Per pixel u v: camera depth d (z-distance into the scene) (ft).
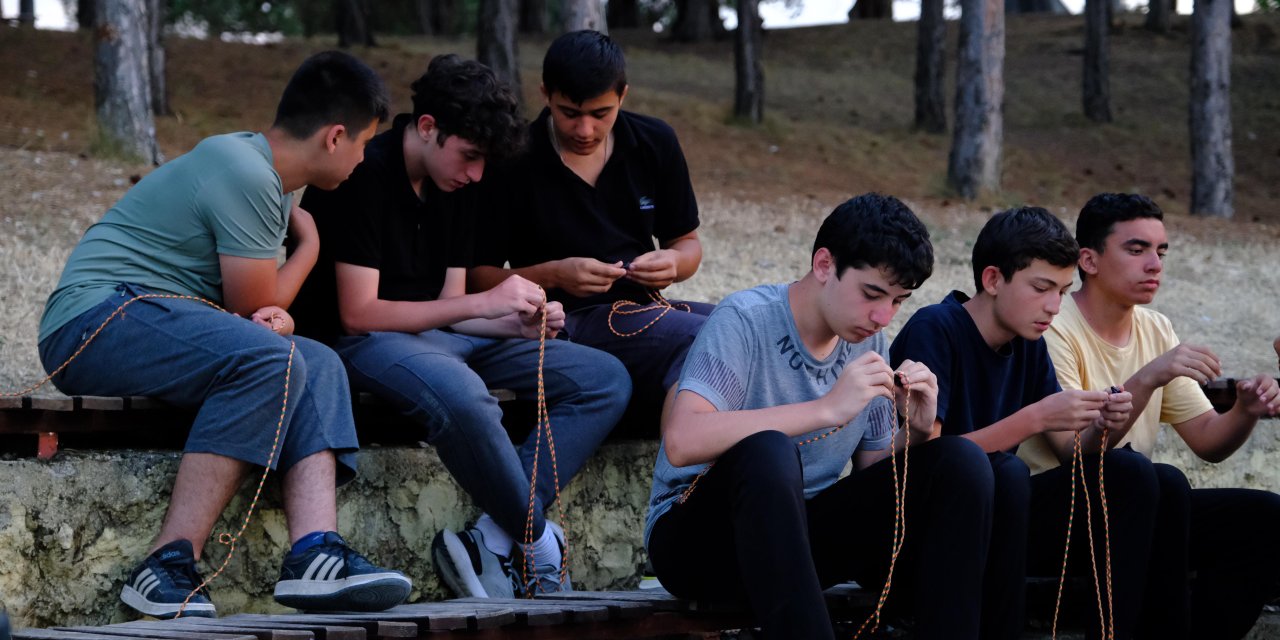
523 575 16.52
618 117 18.76
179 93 74.69
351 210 16.10
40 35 83.46
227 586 15.03
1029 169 84.53
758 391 14.02
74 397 14.05
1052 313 15.62
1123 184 83.82
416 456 16.71
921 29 91.76
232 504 15.02
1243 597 16.75
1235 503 16.62
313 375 14.48
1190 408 17.92
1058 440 16.42
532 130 18.31
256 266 14.74
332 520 14.23
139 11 49.49
